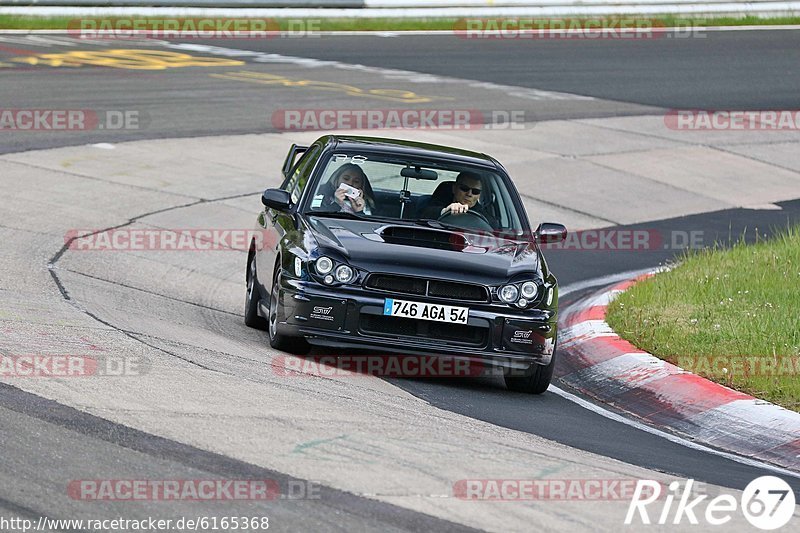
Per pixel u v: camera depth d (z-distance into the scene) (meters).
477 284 29.98
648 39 116.62
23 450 20.44
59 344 28.11
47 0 104.56
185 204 54.56
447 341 29.86
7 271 38.44
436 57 100.56
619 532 19.08
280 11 113.94
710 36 120.19
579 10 124.19
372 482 20.34
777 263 45.59
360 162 34.38
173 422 22.70
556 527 19.02
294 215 33.06
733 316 36.91
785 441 26.66
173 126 68.56
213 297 40.53
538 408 29.20
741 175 71.50
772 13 133.25
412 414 25.84
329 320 29.77
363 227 32.28
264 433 22.58
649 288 41.72
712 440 27.61
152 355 28.22
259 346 32.25
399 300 29.70
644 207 63.34
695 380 30.25
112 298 36.62
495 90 87.62
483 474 21.45
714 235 58.47
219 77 84.88
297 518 18.45
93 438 21.38
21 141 61.66
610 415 29.36
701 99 89.75
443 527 18.53
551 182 65.56
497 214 33.94
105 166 58.78
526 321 30.06
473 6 121.31
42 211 49.56
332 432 23.12
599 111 83.06
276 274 32.00
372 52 101.44
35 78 78.81
